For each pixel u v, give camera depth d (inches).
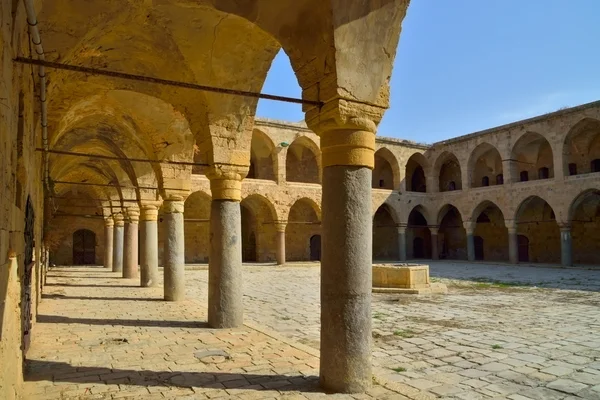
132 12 297.1
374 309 543.5
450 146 1553.9
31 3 196.7
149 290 658.2
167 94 417.4
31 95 269.1
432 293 694.5
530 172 1445.6
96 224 1421.0
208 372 265.0
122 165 719.7
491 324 445.1
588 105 1130.7
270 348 320.8
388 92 252.1
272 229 1533.0
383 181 1724.9
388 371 287.9
